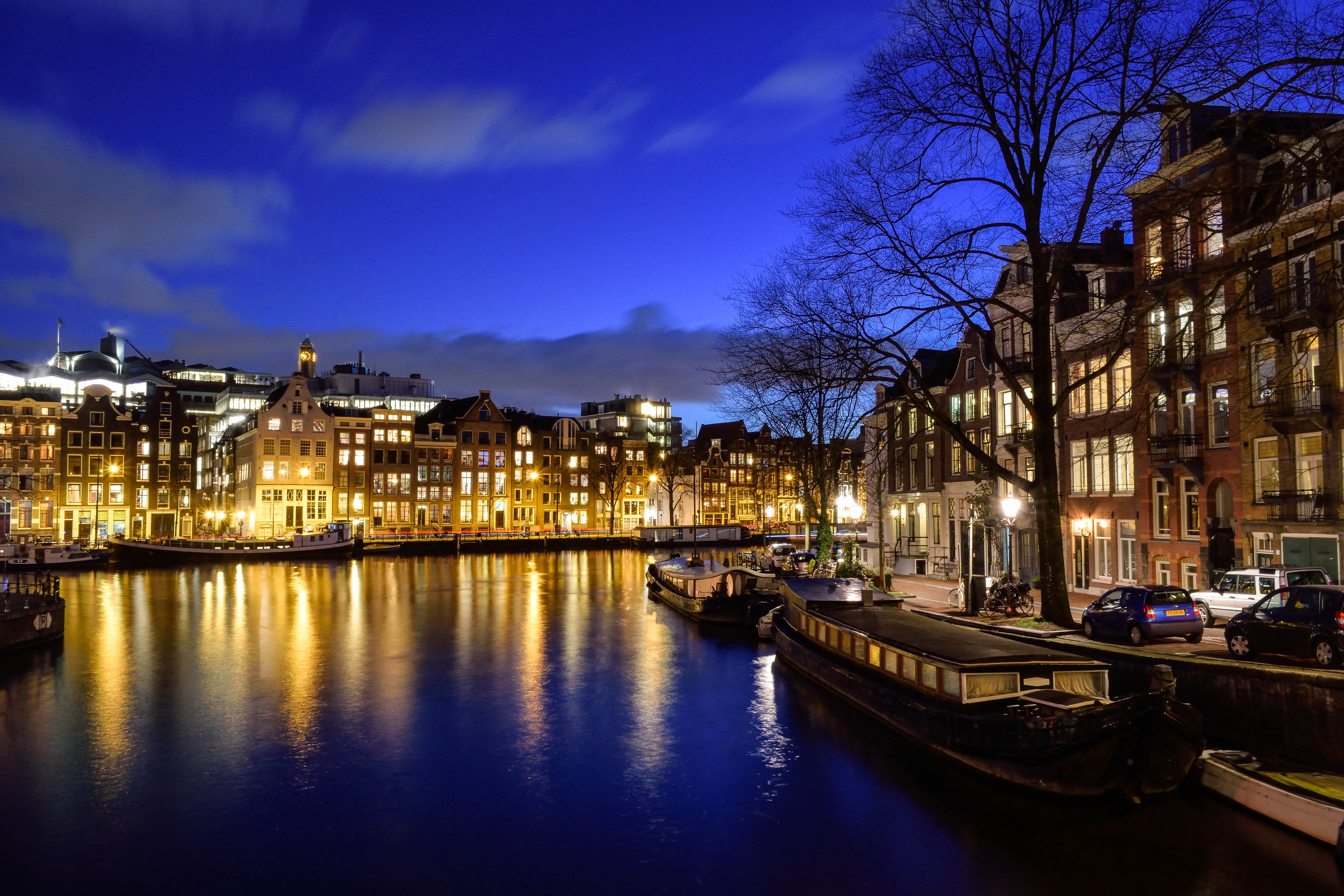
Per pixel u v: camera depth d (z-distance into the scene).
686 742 19.28
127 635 34.12
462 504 102.75
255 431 92.56
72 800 16.06
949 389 44.56
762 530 107.44
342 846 14.14
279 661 28.56
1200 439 28.20
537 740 19.53
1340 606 15.70
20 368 115.25
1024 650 17.42
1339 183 13.05
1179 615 20.06
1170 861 12.73
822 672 22.81
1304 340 19.97
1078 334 33.09
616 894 12.56
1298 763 14.59
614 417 144.75
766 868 13.27
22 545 71.81
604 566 73.00
